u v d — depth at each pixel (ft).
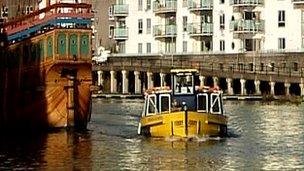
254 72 353.92
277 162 136.46
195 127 166.20
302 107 292.81
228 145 159.12
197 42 391.65
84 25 187.21
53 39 184.34
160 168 128.77
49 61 185.68
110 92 373.81
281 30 373.20
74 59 185.78
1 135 180.14
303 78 349.61
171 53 386.93
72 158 139.95
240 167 130.52
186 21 395.34
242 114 255.50
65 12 185.78
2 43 203.82
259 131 192.75
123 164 132.98
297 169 129.18
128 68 370.12
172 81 172.24
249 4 375.04
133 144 160.86
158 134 170.19
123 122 221.25
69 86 188.65
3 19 216.13
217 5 385.09
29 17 195.00
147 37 412.98
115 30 424.05
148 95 173.99
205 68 358.84
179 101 170.91
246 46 379.14
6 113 199.93
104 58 398.42
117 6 424.46
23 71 195.31
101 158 140.15
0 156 141.90
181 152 148.05
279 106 299.17
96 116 247.09
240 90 362.94
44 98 189.06
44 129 191.52
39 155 143.54
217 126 168.76
